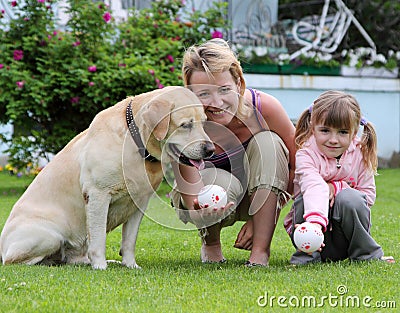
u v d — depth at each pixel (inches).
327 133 233.0
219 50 232.4
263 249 240.7
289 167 252.7
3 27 552.1
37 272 213.6
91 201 231.1
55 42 504.4
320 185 226.4
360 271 210.7
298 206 237.0
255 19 754.8
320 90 739.4
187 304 172.1
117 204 237.5
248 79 706.2
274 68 727.7
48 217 244.8
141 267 238.4
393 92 773.3
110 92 495.5
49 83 485.4
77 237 249.1
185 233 336.8
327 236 235.5
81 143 243.9
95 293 183.0
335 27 760.3
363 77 758.5
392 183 596.4
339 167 236.7
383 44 781.9
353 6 768.3
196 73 230.7
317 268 221.3
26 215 245.8
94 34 515.5
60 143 508.4
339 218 228.7
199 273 216.2
